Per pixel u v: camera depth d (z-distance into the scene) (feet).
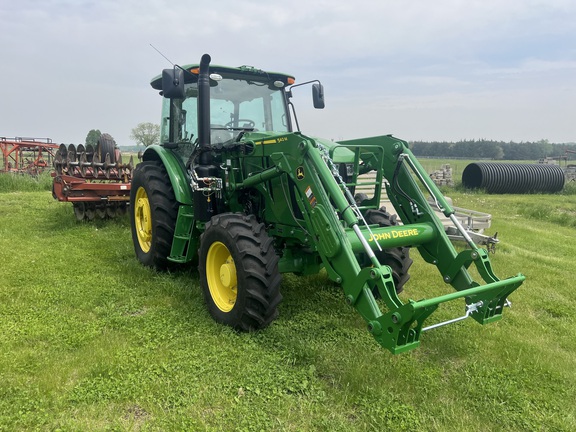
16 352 11.50
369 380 10.75
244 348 12.14
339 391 10.36
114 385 10.23
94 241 23.20
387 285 10.52
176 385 10.36
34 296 15.31
